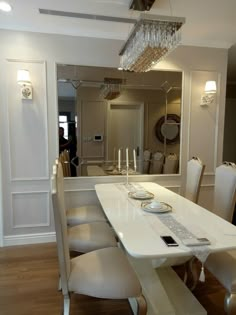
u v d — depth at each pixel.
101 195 2.42
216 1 2.23
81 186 3.13
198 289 2.16
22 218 2.98
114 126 3.17
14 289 2.14
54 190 1.41
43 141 2.96
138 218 1.78
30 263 2.56
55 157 3.00
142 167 3.29
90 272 1.53
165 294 1.94
